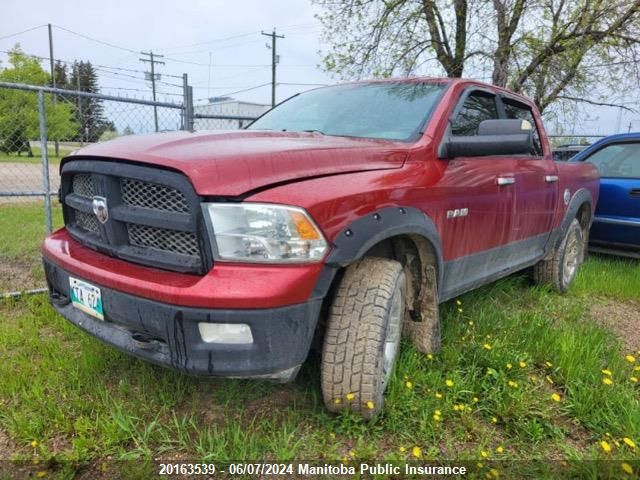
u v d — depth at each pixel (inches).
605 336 133.1
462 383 100.7
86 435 84.3
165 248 80.7
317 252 75.8
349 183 84.4
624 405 97.3
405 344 110.1
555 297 177.2
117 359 108.4
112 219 85.0
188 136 92.5
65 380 100.3
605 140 244.5
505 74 333.1
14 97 257.0
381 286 87.0
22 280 173.0
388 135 112.6
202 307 71.4
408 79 134.0
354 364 84.8
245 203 73.4
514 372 108.0
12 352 114.7
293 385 102.7
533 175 148.1
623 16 303.9
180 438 83.6
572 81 339.0
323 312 89.7
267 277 72.4
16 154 293.6
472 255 120.8
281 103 150.7
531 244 156.4
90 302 86.3
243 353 72.8
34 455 80.7
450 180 107.3
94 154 87.6
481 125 113.5
